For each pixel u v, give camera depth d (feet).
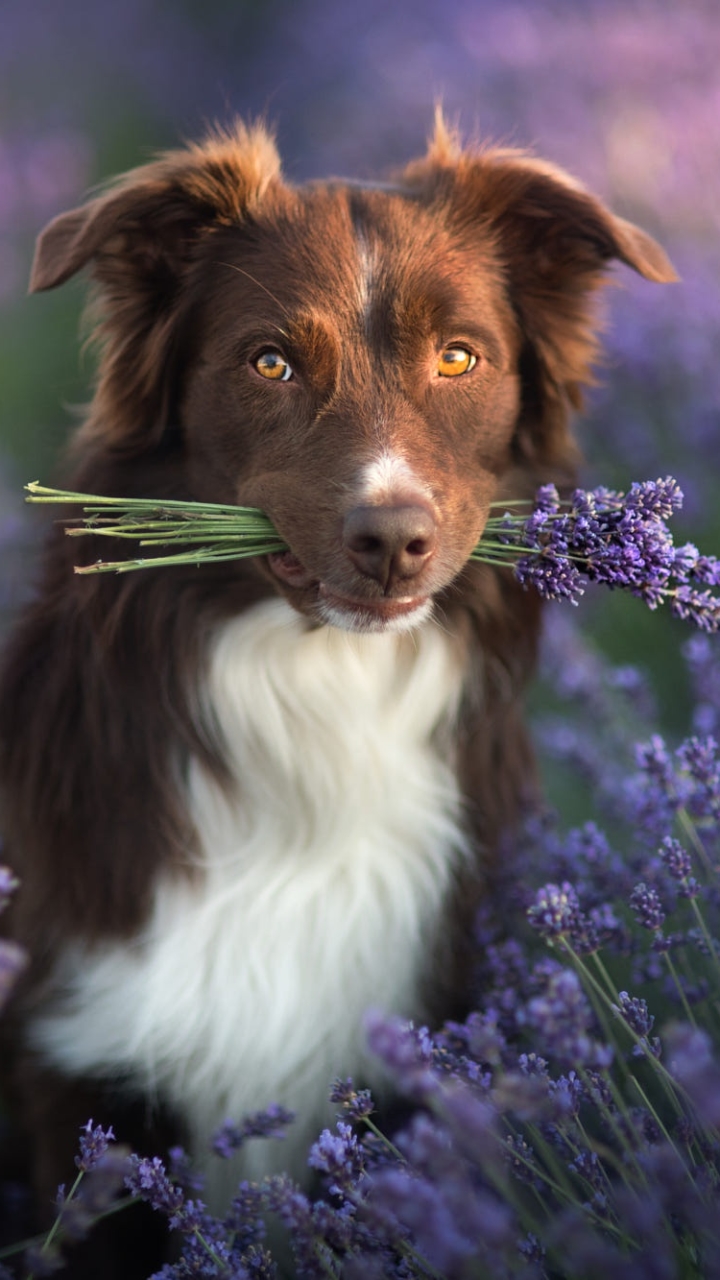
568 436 12.00
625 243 10.81
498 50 30.42
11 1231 12.00
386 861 11.31
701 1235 6.57
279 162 11.33
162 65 44.11
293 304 10.10
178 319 10.77
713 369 18.88
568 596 9.23
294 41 41.32
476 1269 5.79
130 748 11.01
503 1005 9.69
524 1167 7.61
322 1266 7.27
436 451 9.90
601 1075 7.64
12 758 11.33
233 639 11.00
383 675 11.23
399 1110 11.15
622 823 12.95
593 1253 5.50
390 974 11.33
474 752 11.78
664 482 9.03
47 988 11.09
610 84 26.63
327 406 9.91
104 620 10.89
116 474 11.18
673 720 16.60
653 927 8.64
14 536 16.85
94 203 10.77
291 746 11.13
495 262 11.10
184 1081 11.09
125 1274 11.34
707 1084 5.23
